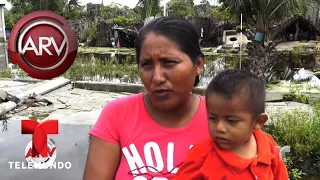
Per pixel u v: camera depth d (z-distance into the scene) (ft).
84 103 24.85
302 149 14.96
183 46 4.79
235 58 43.11
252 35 30.53
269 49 30.25
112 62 46.37
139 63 4.97
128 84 29.78
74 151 11.12
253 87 4.53
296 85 29.25
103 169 5.17
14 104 22.76
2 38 84.43
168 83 4.80
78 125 13.29
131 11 77.97
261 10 29.86
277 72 35.14
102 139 5.22
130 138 5.15
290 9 31.12
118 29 64.13
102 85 29.73
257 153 4.81
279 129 16.39
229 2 31.68
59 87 29.50
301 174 14.32
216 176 4.68
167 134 5.12
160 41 4.74
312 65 39.88
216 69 38.93
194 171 4.83
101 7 78.38
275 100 24.02
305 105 22.91
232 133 4.54
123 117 5.24
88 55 53.01
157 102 4.91
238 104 4.46
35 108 23.02
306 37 57.26
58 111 22.54
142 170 5.03
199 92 25.30
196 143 4.98
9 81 32.55
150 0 55.67
